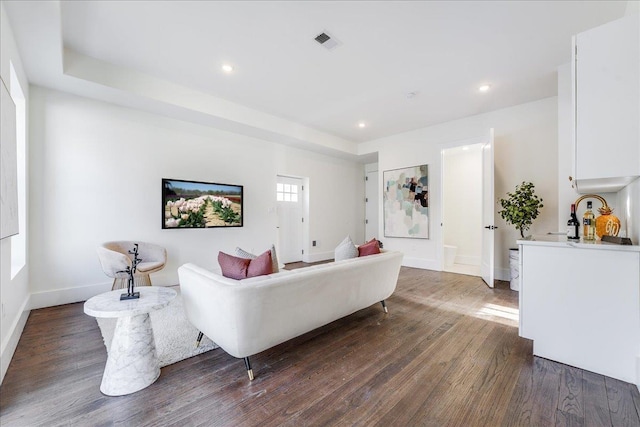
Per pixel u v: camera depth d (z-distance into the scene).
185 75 3.30
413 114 4.58
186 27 2.44
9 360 1.92
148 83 3.31
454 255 5.75
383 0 2.12
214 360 2.02
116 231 3.54
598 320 1.84
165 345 2.19
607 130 1.77
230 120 4.10
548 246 2.01
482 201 4.43
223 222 4.54
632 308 1.74
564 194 2.98
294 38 2.60
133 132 3.68
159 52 2.83
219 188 4.50
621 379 1.76
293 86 3.58
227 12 2.25
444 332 2.50
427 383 1.75
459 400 1.59
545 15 2.29
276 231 5.42
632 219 2.04
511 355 2.09
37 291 3.01
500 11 2.24
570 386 1.71
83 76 2.88
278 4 2.17
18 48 2.38
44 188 3.06
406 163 5.53
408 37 2.58
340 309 2.36
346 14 2.28
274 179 5.38
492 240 3.88
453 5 2.18
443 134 5.00
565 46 2.72
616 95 1.75
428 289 3.89
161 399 1.58
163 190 3.90
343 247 2.86
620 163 1.74
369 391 1.67
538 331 2.05
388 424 1.41
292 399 1.59
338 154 6.33
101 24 2.39
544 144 3.97
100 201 3.42
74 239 3.24
